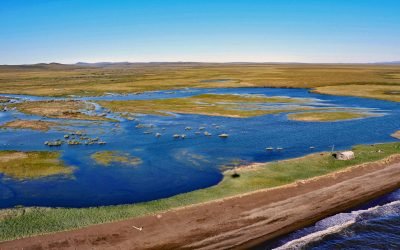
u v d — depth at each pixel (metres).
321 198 30.83
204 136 51.56
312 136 51.06
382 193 32.28
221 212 27.86
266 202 29.69
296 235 25.42
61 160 40.84
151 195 31.27
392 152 42.06
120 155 42.66
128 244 23.78
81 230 24.92
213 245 24.06
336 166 37.44
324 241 24.72
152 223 26.08
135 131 55.59
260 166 37.38
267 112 70.06
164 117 67.12
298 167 37.06
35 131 56.59
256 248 23.84
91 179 35.06
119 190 32.38
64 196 31.14
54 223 25.64
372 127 56.53
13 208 27.89
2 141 50.25
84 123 62.47
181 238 24.66
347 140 48.75
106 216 26.66
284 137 50.50
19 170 37.47
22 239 23.66
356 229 26.30
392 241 24.70
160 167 38.31
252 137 50.66
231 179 33.91
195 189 32.41
